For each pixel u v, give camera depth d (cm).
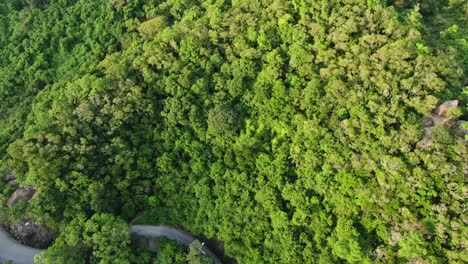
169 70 7550
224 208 6831
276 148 6762
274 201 6456
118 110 7231
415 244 5275
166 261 6744
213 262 7025
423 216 5431
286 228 6319
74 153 7062
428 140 5622
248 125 7025
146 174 7362
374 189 5722
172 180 7262
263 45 7262
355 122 6088
